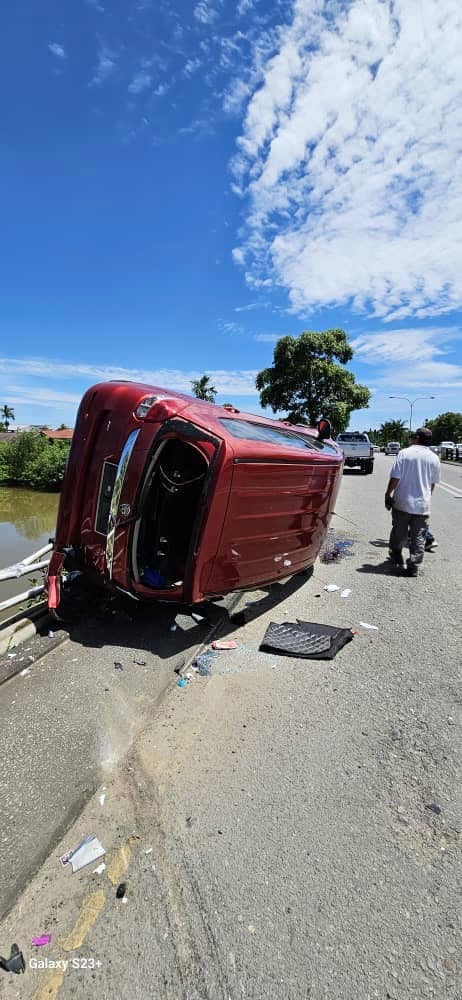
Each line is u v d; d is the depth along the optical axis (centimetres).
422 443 596
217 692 331
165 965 165
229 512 374
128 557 377
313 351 3381
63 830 218
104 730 287
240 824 222
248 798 237
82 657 375
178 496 429
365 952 168
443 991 157
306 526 496
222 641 407
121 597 449
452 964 165
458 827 221
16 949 170
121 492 369
